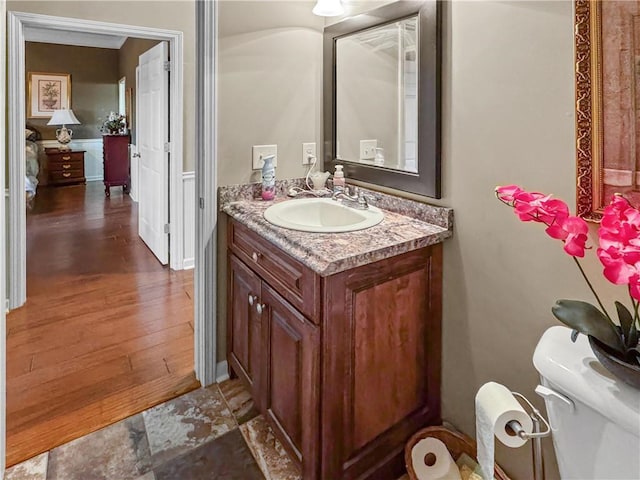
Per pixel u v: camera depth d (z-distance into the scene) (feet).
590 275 3.66
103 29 9.55
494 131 4.27
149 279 11.08
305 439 4.41
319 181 6.61
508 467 4.55
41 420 5.74
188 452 5.24
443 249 4.92
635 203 3.26
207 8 5.71
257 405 5.55
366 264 4.16
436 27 4.67
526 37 3.92
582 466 2.89
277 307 4.83
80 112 25.96
